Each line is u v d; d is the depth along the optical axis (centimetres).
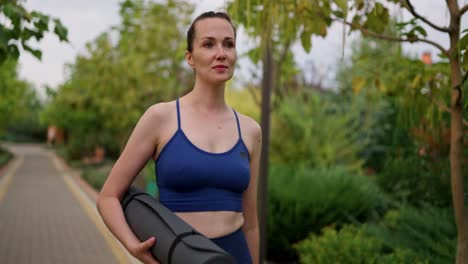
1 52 495
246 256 180
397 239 541
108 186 171
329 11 380
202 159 170
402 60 456
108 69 1577
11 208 1230
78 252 754
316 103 1153
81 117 2712
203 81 180
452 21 319
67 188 1811
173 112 176
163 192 175
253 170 194
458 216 333
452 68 329
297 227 719
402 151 820
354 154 1122
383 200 776
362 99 1131
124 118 1692
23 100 3775
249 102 1324
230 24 180
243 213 198
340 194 759
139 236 157
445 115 573
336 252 510
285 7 373
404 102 450
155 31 1330
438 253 483
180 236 143
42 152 5347
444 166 648
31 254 737
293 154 1088
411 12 320
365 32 355
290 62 657
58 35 496
